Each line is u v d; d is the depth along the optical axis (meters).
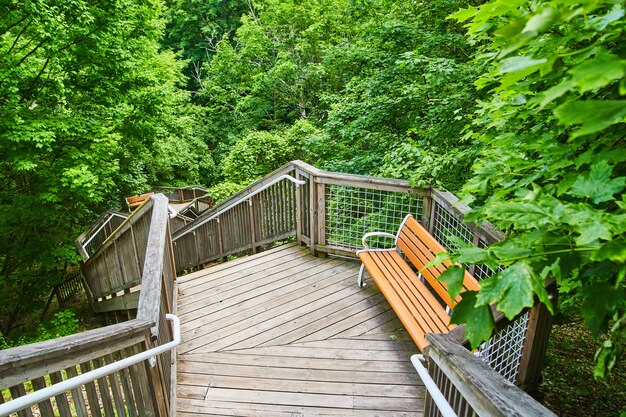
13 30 6.09
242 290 4.05
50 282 8.24
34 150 6.34
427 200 3.81
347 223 4.50
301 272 4.37
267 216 5.49
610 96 1.02
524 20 0.69
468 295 0.96
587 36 0.90
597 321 0.86
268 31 17.55
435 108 4.63
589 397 3.28
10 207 7.00
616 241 0.71
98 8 6.62
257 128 19.05
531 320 2.17
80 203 8.57
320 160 7.73
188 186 16.88
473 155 3.35
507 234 1.54
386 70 5.82
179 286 4.17
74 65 7.09
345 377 2.83
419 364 1.76
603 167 0.91
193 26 24.06
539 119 1.49
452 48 5.70
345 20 13.66
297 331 3.37
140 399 1.89
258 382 2.80
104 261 5.62
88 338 1.43
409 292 3.09
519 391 1.11
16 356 1.15
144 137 10.01
